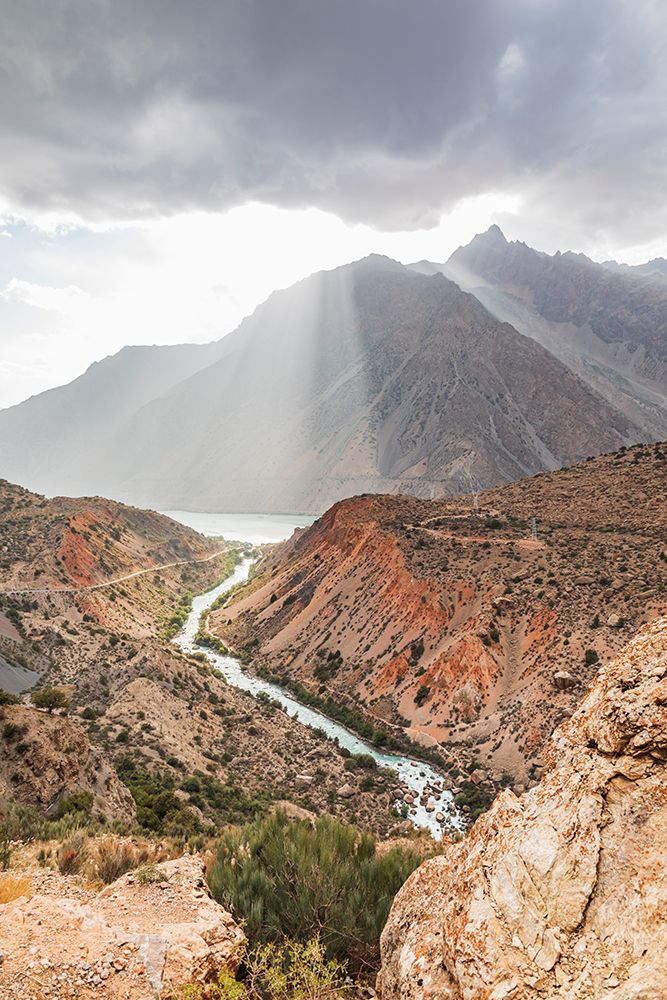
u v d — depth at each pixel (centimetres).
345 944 972
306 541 13688
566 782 621
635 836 543
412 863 1143
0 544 11744
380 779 5603
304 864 1091
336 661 8462
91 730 5191
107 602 11219
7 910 898
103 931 874
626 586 6869
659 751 571
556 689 5941
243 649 10350
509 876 580
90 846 1647
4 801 2317
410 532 10075
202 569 18288
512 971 521
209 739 5894
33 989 728
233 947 895
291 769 5706
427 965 625
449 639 7425
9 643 7488
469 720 6378
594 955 497
